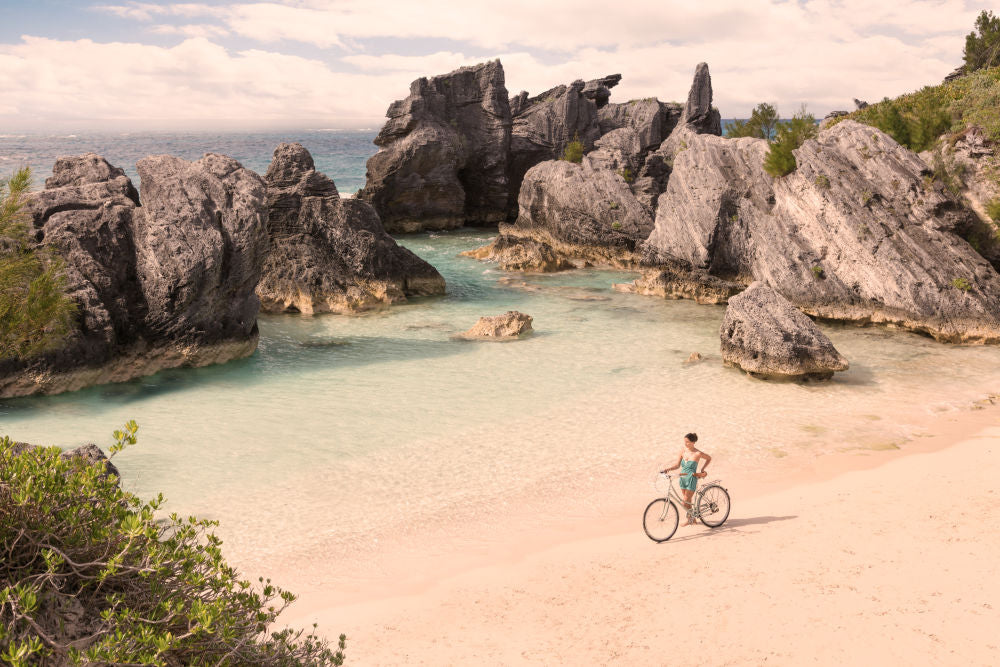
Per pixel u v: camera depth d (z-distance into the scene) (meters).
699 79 77.88
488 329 36.88
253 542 17.08
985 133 43.78
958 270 38.28
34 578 6.96
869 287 40.19
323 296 42.88
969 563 13.58
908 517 16.50
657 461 21.94
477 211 84.31
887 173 42.34
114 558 6.91
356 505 19.08
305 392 28.53
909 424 24.72
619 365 32.12
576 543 16.95
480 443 23.36
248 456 22.17
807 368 29.31
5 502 7.08
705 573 14.43
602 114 85.88
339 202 46.16
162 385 29.39
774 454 22.28
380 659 12.16
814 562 14.35
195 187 33.25
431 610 14.01
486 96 79.88
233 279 32.59
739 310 31.25
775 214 45.94
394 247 47.12
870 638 11.27
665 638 12.02
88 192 32.66
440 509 18.89
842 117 63.81
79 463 7.90
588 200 62.03
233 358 33.06
